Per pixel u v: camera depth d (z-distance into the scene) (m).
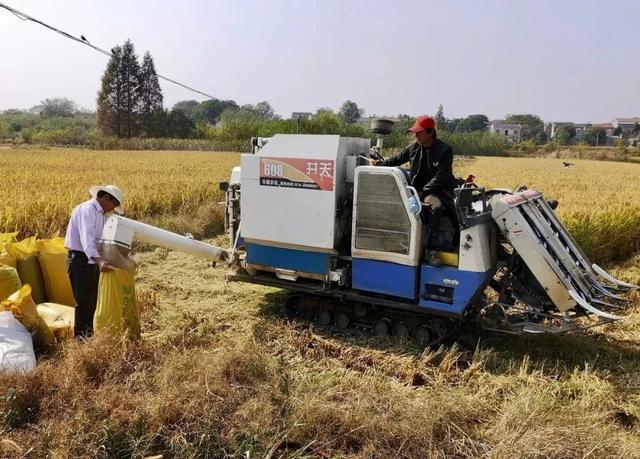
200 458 3.64
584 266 5.89
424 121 5.73
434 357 5.54
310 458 3.66
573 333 6.43
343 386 4.67
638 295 7.52
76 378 4.21
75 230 5.44
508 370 5.29
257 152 6.73
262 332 6.01
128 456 3.62
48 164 26.09
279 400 4.23
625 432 4.28
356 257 5.88
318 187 5.84
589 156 70.38
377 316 6.21
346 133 50.94
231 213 7.17
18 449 3.45
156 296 7.18
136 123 75.38
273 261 6.37
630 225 10.52
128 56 73.38
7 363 4.35
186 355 4.63
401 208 5.53
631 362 5.62
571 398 4.81
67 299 6.30
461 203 5.32
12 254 6.02
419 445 3.82
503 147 76.50
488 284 5.95
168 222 11.79
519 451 3.63
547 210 6.07
